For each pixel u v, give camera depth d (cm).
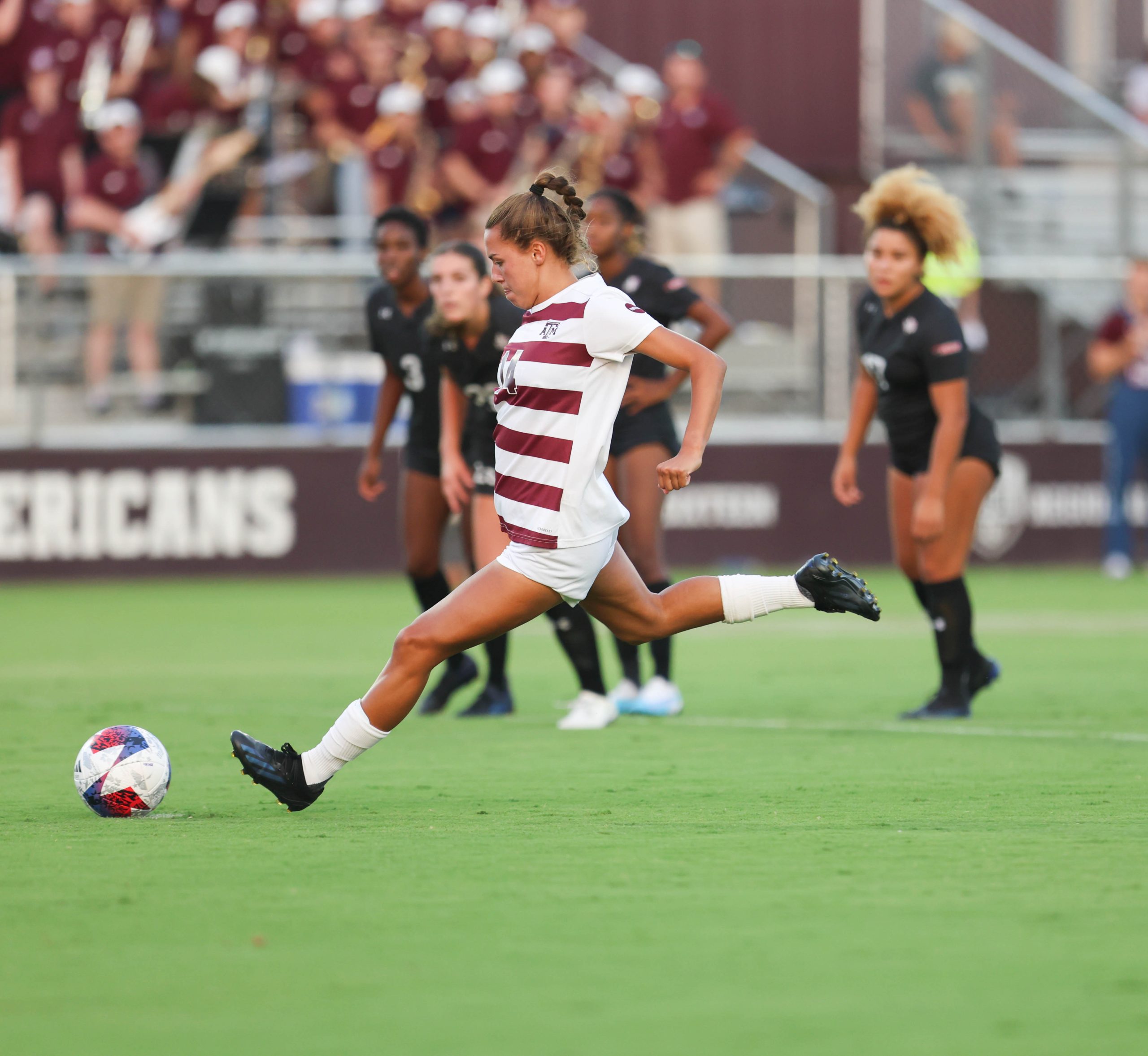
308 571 5741
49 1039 1058
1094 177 6994
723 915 1350
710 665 3616
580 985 1161
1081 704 2919
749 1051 1023
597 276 1723
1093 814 1825
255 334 5744
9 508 5519
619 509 1739
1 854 1609
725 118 6344
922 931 1299
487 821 1789
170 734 2545
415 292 2844
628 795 1972
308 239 6275
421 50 6353
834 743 2455
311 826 1764
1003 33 7706
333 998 1135
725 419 6041
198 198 6162
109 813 1819
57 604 4928
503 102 6056
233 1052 1030
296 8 6362
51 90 5891
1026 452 6194
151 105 6147
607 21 7694
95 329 5628
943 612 2725
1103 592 5241
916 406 2683
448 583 3020
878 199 2609
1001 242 6881
